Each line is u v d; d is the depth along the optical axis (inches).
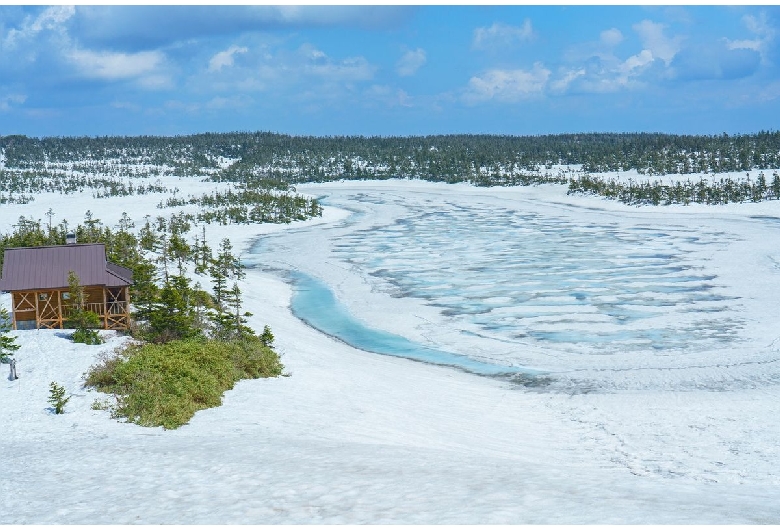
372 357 1809.8
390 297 2635.3
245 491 560.4
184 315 1596.9
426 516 476.4
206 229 5487.2
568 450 1078.4
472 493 547.5
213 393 1124.5
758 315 2150.6
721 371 1596.9
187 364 1210.0
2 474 644.7
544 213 6067.9
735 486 741.9
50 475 635.5
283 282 3058.6
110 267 1879.9
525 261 3435.0
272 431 944.9
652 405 1338.6
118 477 620.4
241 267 3314.5
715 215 5492.1
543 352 1829.5
